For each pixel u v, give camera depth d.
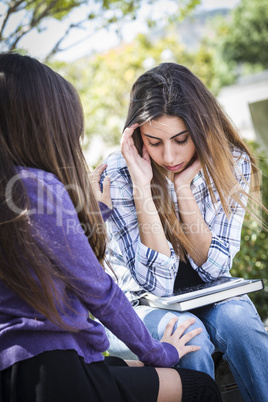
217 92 12.60
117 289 1.60
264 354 1.87
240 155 2.26
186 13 5.08
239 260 3.65
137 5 4.45
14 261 1.41
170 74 2.08
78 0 4.27
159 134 2.04
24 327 1.41
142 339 1.64
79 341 1.50
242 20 24.06
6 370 1.41
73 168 1.60
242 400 2.13
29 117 1.52
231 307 1.96
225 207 2.16
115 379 1.52
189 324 1.87
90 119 8.50
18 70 1.53
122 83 9.15
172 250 2.07
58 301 1.44
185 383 1.65
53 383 1.38
